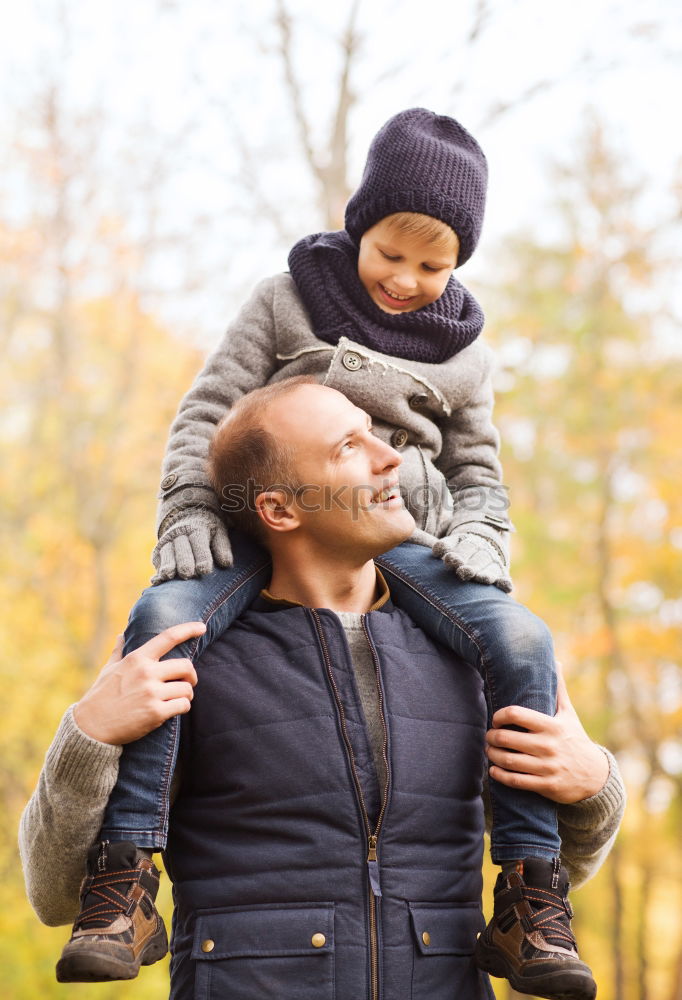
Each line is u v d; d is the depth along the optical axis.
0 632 14.57
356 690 1.79
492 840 1.79
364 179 2.27
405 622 1.93
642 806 16.33
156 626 1.77
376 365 2.15
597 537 16.56
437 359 2.23
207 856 1.72
